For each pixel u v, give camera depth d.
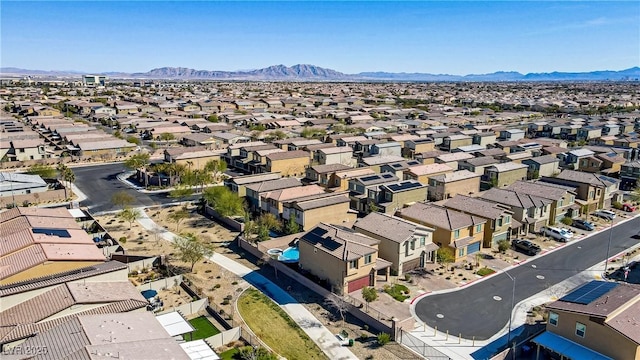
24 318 33.75
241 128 151.25
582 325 33.94
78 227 51.66
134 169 97.75
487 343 38.38
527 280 50.03
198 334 39.22
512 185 72.12
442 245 55.09
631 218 70.81
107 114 175.38
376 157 94.94
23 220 50.22
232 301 44.97
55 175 90.19
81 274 39.28
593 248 58.94
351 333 39.88
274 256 54.06
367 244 48.47
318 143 112.25
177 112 187.25
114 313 34.47
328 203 64.12
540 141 120.44
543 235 63.03
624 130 145.12
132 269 51.06
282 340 38.66
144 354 27.84
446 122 167.75
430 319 42.00
